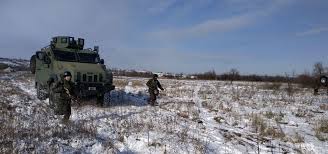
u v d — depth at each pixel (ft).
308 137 40.52
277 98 73.97
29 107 46.68
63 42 57.98
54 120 38.91
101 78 52.54
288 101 69.15
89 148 29.07
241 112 53.47
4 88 70.28
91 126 35.47
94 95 52.65
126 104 56.65
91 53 58.39
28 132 31.37
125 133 34.65
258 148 32.53
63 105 39.04
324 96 81.71
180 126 39.88
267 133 40.29
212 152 31.81
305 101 69.92
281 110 57.52
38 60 62.34
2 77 115.24
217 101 64.75
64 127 34.50
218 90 88.43
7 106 44.83
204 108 55.93
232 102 64.54
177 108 54.03
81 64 53.47
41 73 59.36
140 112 47.73
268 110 56.75
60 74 50.01
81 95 50.88
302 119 51.03
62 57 55.42
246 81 146.41
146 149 30.66
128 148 30.76
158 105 57.52
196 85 104.27
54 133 31.53
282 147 35.60
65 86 39.45
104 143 30.48
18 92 65.46
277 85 99.81
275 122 47.52
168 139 33.35
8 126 32.37
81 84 50.75
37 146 27.37
